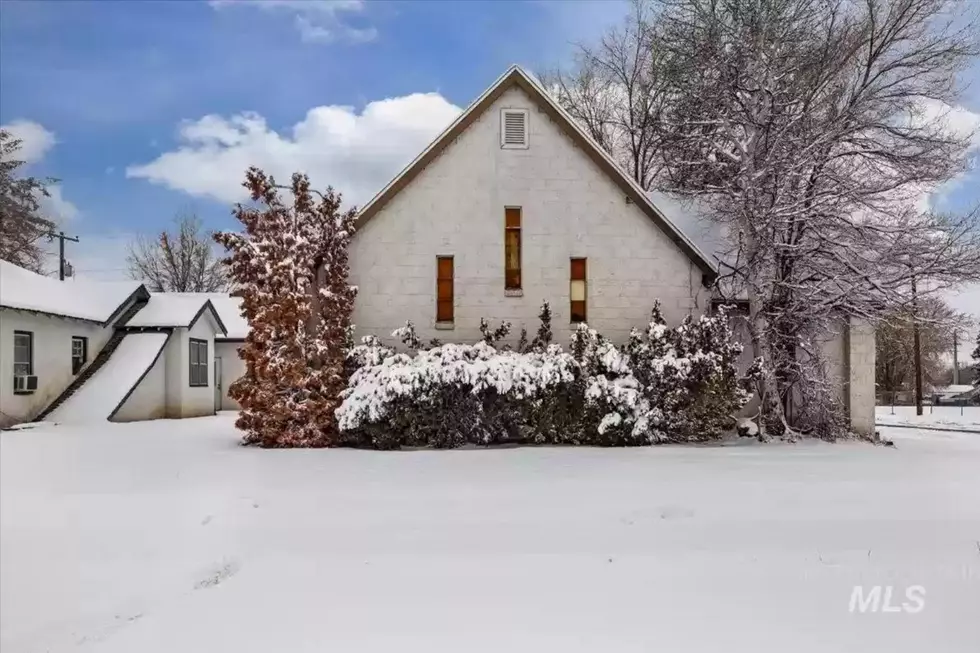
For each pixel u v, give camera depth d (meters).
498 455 14.03
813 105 18.50
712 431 16.39
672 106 24.23
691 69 20.77
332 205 16.70
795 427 18.09
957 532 7.67
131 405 23.84
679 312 18.00
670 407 16.23
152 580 6.43
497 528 7.89
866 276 16.42
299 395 16.05
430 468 12.18
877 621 5.25
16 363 21.11
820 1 18.77
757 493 9.73
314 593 5.98
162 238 52.97
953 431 25.50
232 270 16.42
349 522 8.20
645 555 6.87
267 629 5.27
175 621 5.49
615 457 13.70
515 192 17.88
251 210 17.39
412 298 17.55
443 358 15.91
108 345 25.06
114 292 26.39
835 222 17.14
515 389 15.66
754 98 18.27
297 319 15.98
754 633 5.05
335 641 5.02
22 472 11.87
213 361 28.80
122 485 10.54
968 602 5.61
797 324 17.39
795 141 17.17
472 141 17.86
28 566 6.79
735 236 18.61
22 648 5.08
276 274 15.99
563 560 6.74
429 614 5.47
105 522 8.27
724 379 16.17
